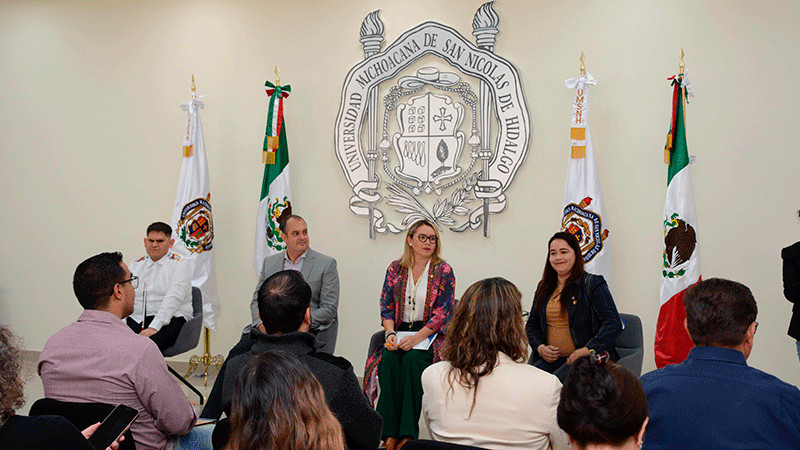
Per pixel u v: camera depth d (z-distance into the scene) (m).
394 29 5.20
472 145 5.03
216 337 5.63
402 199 5.18
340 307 5.35
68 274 5.97
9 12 6.05
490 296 2.26
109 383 2.41
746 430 1.87
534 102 4.95
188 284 4.60
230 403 2.02
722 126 4.63
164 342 4.47
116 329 2.51
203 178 5.30
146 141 5.74
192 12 5.63
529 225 4.97
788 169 4.52
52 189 5.99
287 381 1.46
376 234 5.26
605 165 4.84
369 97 5.21
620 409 1.33
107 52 5.82
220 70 5.56
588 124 4.68
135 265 4.75
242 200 5.52
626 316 4.02
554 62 4.91
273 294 2.26
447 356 2.28
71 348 2.44
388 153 5.23
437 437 2.22
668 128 4.71
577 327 3.73
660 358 4.37
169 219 5.69
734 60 4.60
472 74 5.02
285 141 5.24
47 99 5.98
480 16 5.00
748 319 2.03
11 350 1.73
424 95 5.14
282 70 5.44
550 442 2.19
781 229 4.54
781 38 4.52
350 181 5.26
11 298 6.11
